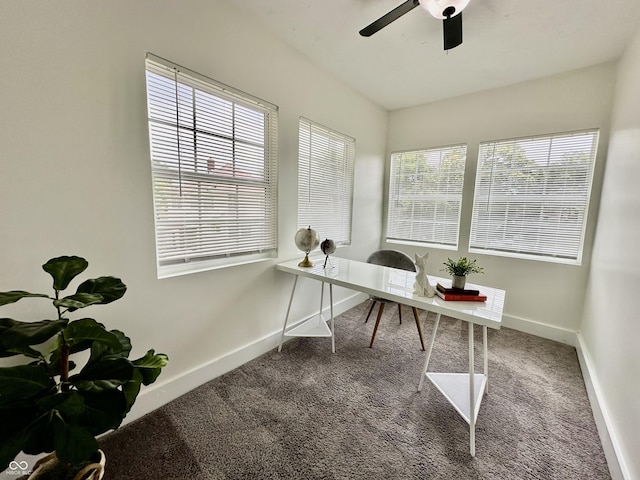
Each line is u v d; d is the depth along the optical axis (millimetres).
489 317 1334
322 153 2723
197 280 1781
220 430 1499
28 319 1187
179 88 1600
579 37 1973
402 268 2652
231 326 2023
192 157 1704
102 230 1356
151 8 1421
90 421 860
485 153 2969
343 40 2102
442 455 1383
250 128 2012
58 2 1147
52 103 1167
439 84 2797
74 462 785
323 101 2570
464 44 2098
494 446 1442
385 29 1956
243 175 2008
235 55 1815
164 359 1141
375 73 2596
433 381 1798
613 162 2074
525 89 2684
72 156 1238
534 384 1963
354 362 2184
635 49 1837
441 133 3227
